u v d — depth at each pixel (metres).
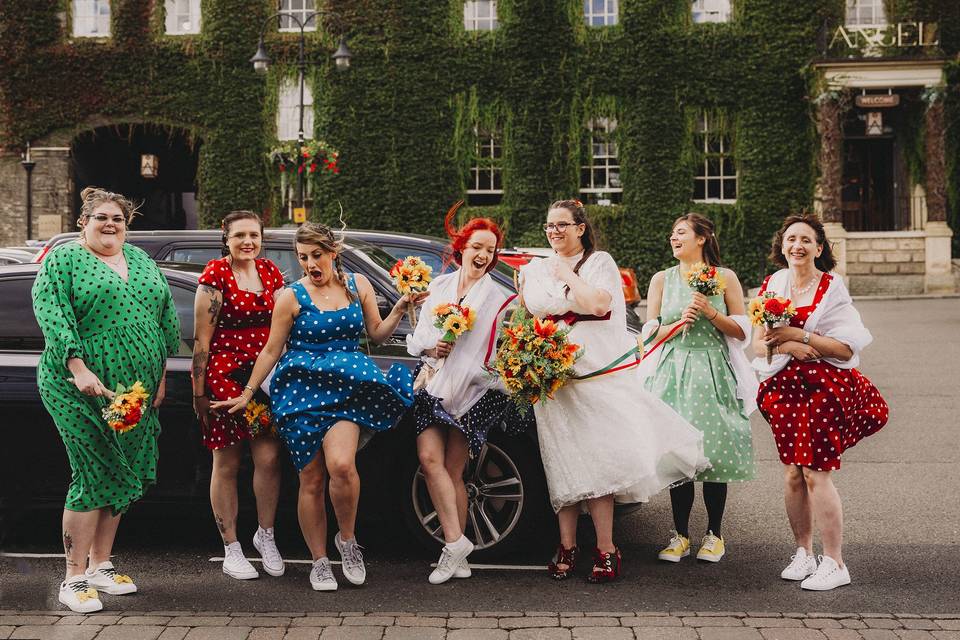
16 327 5.21
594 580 4.78
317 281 4.64
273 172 24.14
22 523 5.91
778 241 4.95
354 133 23.94
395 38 23.83
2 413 5.10
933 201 23.52
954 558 5.16
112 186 27.22
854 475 7.14
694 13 23.98
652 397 4.91
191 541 5.61
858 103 23.33
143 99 24.20
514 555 5.32
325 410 4.56
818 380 4.66
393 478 5.13
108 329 4.45
